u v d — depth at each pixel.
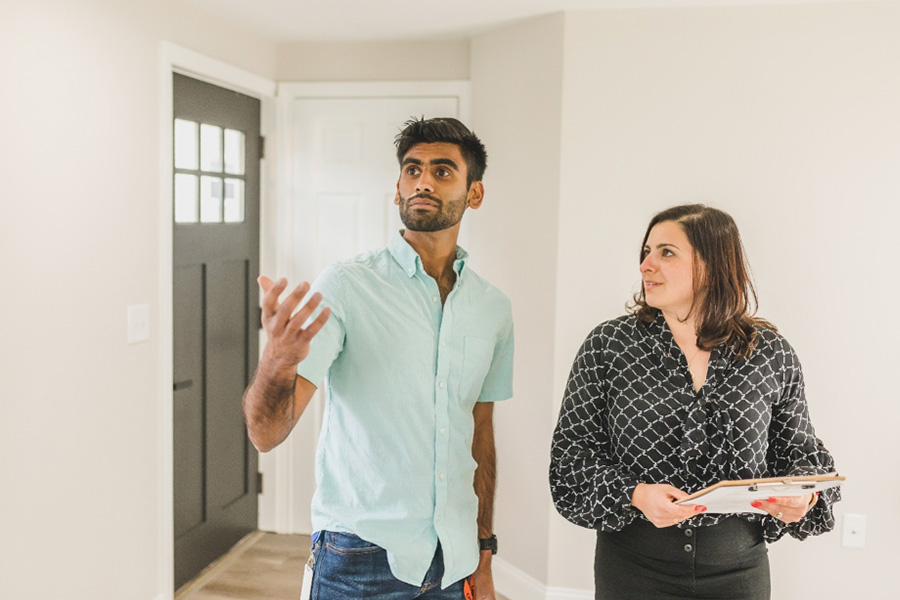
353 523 1.35
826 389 2.79
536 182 3.00
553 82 2.91
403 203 1.43
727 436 1.54
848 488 2.79
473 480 1.60
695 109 2.80
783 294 2.79
